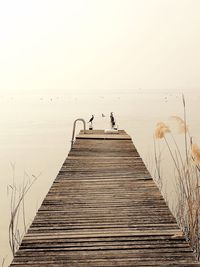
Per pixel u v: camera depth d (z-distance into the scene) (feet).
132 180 12.71
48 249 7.02
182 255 6.70
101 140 22.90
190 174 12.09
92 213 9.27
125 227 8.24
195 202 10.56
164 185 17.28
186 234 10.71
